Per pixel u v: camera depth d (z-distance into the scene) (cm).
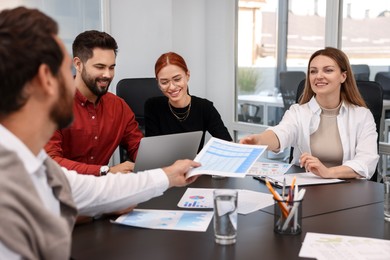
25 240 82
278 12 407
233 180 199
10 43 85
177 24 453
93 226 141
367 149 232
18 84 87
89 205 139
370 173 228
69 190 111
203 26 468
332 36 363
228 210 126
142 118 339
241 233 135
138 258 117
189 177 157
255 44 432
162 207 159
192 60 466
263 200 168
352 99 248
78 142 233
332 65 239
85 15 405
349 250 121
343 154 242
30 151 94
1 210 79
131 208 153
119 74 421
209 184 192
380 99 257
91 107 237
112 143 248
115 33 414
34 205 84
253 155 167
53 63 90
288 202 132
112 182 143
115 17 412
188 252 121
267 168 222
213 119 278
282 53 408
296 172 215
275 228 136
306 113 252
